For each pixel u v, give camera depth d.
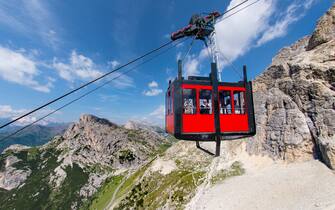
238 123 23.09
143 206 123.31
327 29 100.12
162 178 142.12
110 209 155.88
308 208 53.66
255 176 86.69
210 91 22.73
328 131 76.25
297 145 86.38
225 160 115.56
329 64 84.44
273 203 63.41
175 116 21.52
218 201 75.44
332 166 69.50
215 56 23.77
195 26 23.78
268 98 110.19
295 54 124.38
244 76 24.20
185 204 90.25
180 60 22.66
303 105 90.19
